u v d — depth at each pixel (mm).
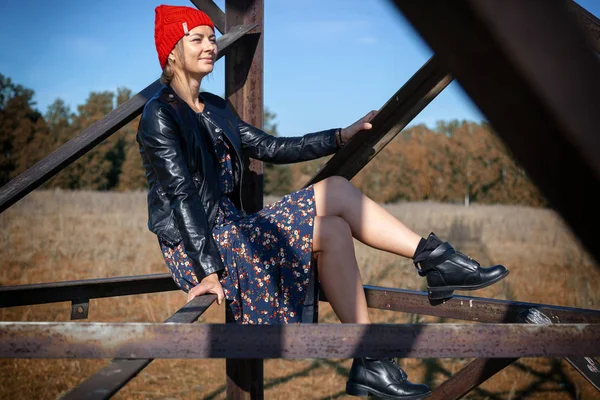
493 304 2197
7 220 13461
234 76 2623
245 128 2334
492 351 1199
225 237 1874
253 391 2637
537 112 326
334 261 1793
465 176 37031
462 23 321
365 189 39875
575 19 309
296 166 44250
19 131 37594
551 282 7316
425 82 2139
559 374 4555
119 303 6250
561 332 1198
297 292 1838
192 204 1812
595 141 313
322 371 4617
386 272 7770
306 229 1823
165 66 2086
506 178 31672
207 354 1193
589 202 359
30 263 8195
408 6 334
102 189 36969
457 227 13133
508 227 14219
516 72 314
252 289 1847
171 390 4148
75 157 2121
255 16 2588
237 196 2154
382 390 1714
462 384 2262
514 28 306
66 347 1173
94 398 1017
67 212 16219
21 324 1166
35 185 2018
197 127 2006
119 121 2182
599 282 6977
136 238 10609
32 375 4262
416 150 39250
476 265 1814
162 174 1854
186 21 2021
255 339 1195
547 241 11750
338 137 2242
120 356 1182
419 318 5770
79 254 8914
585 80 309
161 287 2822
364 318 1773
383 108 2156
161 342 1187
